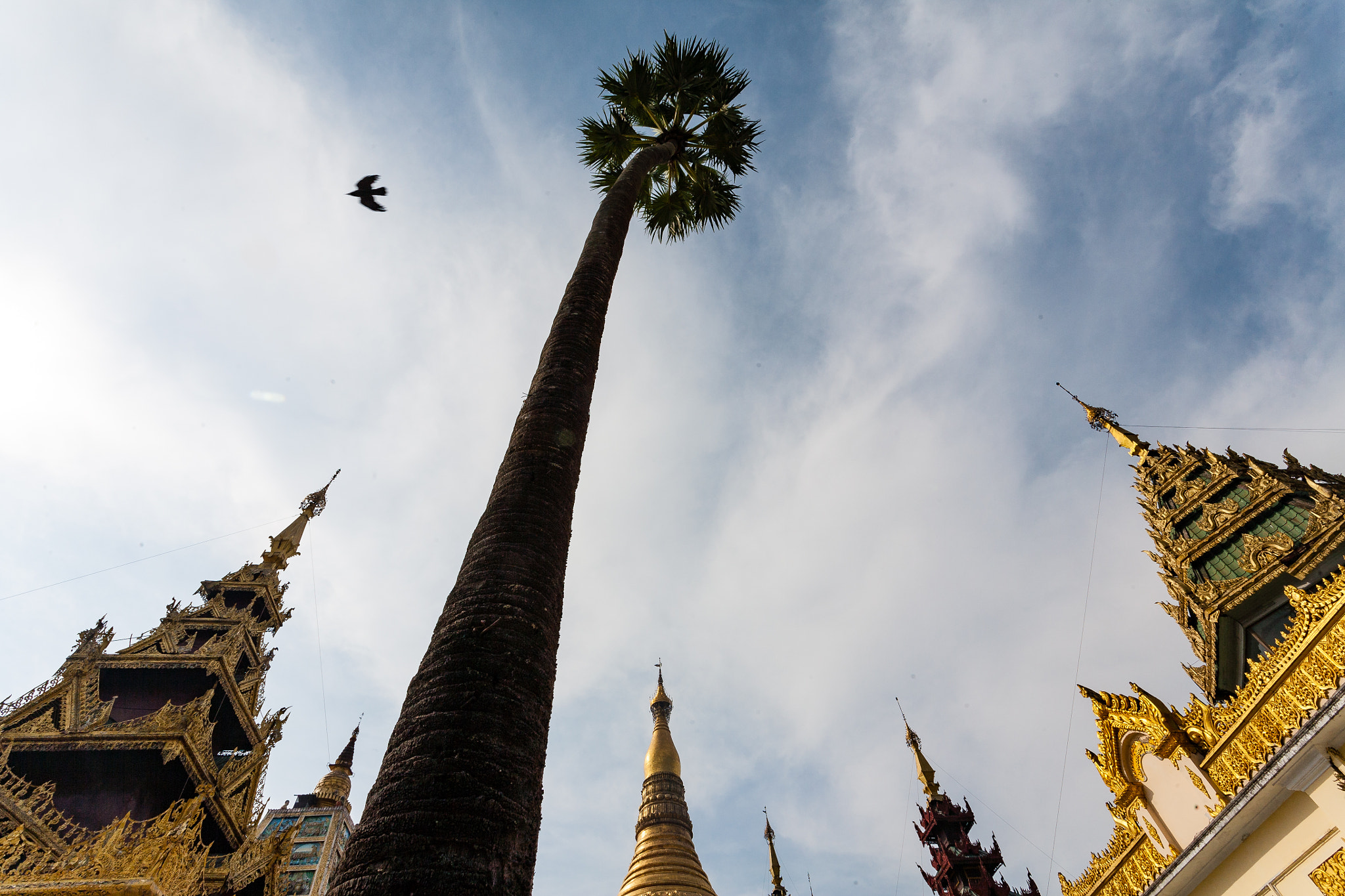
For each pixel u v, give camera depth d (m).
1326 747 16.47
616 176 25.39
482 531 8.70
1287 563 27.33
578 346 11.94
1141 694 24.05
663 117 24.70
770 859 58.59
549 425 10.23
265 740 32.97
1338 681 17.69
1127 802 24.00
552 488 9.36
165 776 27.00
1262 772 17.36
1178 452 36.97
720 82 24.05
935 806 40.78
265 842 30.06
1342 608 18.27
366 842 5.56
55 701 27.78
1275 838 17.80
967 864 37.06
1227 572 30.05
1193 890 20.03
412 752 6.18
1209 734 21.56
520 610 7.59
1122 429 40.47
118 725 26.91
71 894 20.28
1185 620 31.23
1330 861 16.42
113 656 30.73
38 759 26.00
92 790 25.88
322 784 51.56
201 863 24.03
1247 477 32.75
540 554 8.41
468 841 5.54
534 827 6.16
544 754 6.79
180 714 27.39
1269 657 20.23
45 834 23.19
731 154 24.33
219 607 36.72
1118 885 23.78
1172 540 33.69
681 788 59.62
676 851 53.00
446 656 7.02
